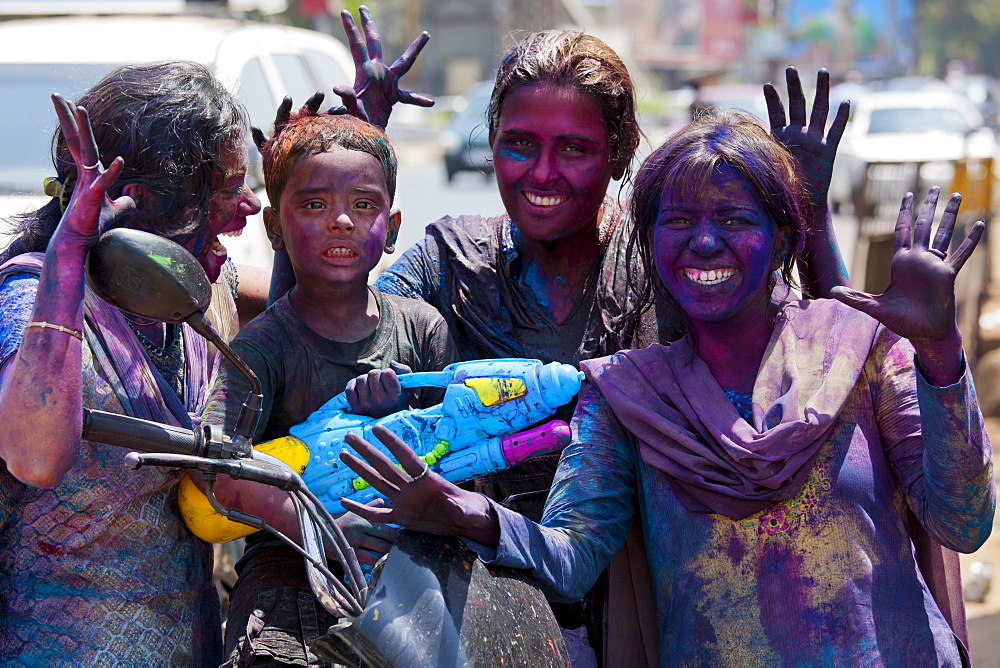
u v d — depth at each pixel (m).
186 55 5.79
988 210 9.08
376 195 2.49
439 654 1.84
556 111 2.65
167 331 2.38
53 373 1.90
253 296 3.44
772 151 2.33
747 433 2.21
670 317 2.68
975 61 82.56
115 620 2.14
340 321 2.53
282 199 2.49
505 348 2.77
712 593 2.22
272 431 2.51
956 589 2.45
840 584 2.17
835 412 2.20
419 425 2.31
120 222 2.15
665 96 40.06
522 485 2.64
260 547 2.46
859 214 7.82
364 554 2.23
